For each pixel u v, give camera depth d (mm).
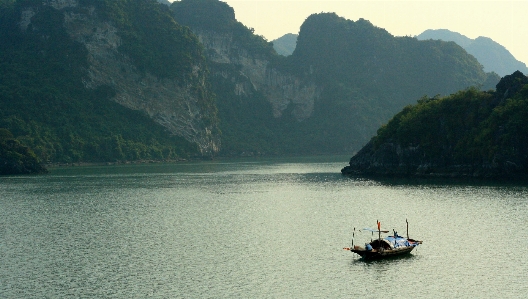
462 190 141625
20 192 162375
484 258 75500
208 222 106000
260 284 67688
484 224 95438
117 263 77312
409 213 108938
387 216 106688
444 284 66312
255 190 161375
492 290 63938
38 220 111500
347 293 64312
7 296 65188
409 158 193625
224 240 89812
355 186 165625
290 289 65875
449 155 183000
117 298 63812
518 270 70188
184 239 91062
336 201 130750
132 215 115375
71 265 76875
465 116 184250
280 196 144625
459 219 100625
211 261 77562
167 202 135000
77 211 122062
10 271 74625
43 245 88750
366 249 76562
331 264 75250
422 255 78000
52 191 164000
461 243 83375
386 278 69000
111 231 98625
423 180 175625
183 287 67000
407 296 63000
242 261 77312
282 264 75562
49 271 74312
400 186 159000
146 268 74688
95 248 86062
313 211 116438
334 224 101062
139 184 185625
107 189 168500
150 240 90688
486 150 167375
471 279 67625
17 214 119562
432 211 110000
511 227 92438
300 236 91688
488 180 164125
